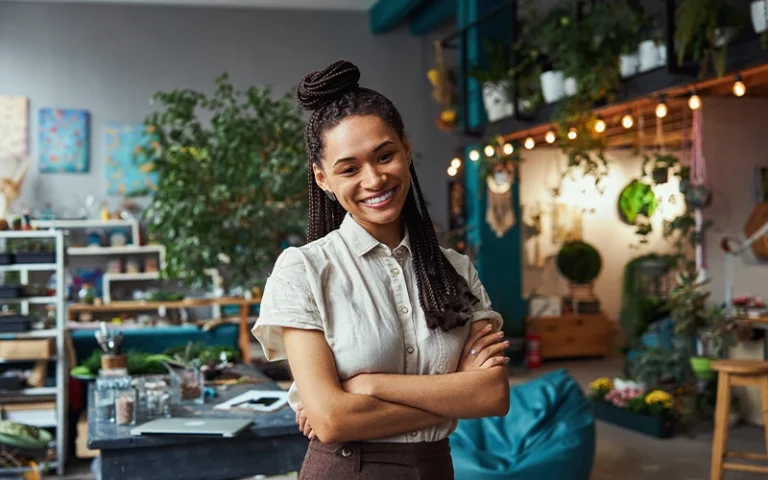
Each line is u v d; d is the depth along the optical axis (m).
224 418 3.57
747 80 5.68
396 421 1.47
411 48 11.65
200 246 7.52
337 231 1.61
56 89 10.62
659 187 9.94
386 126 1.50
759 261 6.89
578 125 6.92
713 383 6.86
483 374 1.52
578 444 4.39
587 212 10.73
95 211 10.48
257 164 7.52
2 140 10.42
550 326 10.32
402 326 1.55
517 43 8.00
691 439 6.26
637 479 5.25
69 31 10.69
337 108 1.50
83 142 10.61
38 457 5.71
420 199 1.63
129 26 10.86
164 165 7.63
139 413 3.59
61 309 5.86
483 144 8.52
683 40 5.45
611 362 10.24
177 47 10.99
